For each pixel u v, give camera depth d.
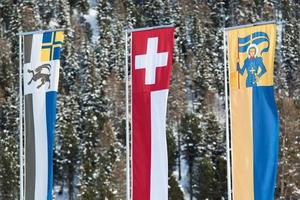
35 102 76.81
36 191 75.50
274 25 75.94
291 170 174.62
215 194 184.00
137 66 75.81
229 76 76.88
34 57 77.62
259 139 74.81
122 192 186.62
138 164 74.56
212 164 187.75
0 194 193.62
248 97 75.81
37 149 76.12
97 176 188.12
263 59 75.62
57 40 77.56
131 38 76.50
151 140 74.31
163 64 75.19
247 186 74.62
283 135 182.00
